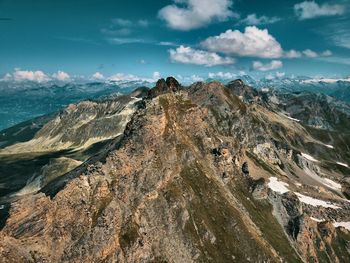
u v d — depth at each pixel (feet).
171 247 477.77
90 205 442.91
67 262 392.27
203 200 560.20
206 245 505.25
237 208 600.39
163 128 598.34
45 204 413.59
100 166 487.20
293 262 581.94
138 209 485.97
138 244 446.60
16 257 362.33
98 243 418.10
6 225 383.24
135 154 537.65
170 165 563.07
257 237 568.00
